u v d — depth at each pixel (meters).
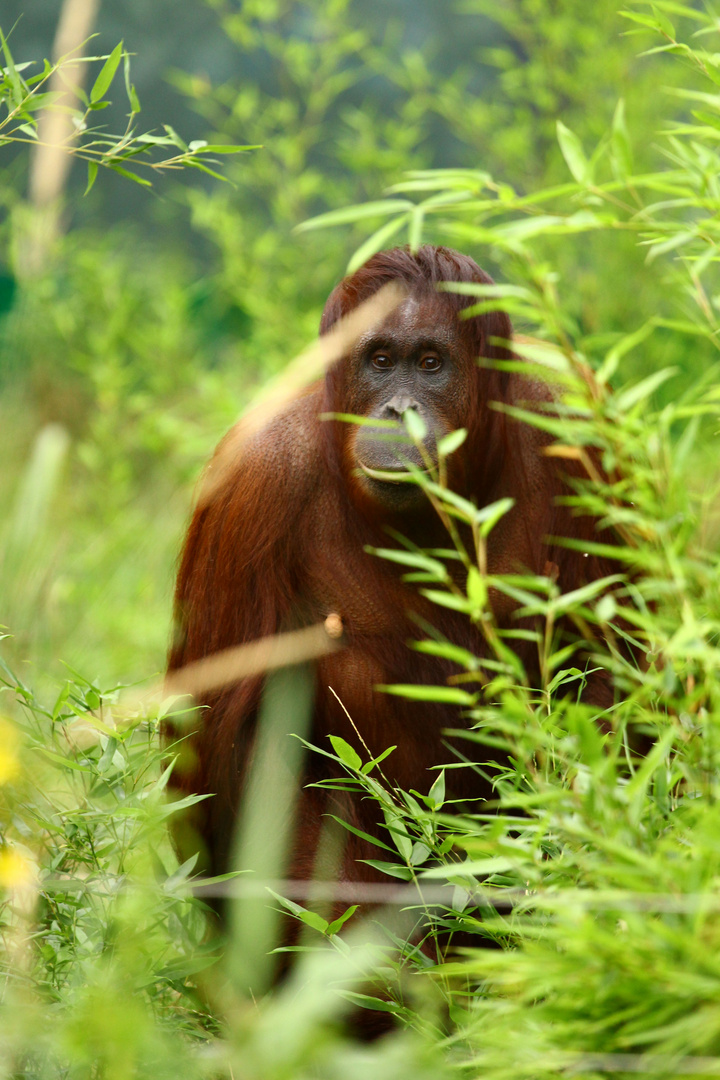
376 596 5.57
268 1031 3.02
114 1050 3.22
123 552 11.12
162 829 4.64
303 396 5.77
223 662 5.45
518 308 3.70
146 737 5.77
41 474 7.77
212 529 5.62
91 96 4.83
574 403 3.69
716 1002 2.91
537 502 5.62
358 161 12.27
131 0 17.45
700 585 3.97
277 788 5.27
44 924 4.57
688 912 2.99
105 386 12.09
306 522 5.59
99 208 16.80
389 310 5.32
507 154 12.05
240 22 12.35
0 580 8.29
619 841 3.33
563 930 3.04
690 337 10.90
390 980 4.43
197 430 11.85
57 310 12.45
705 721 3.57
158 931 4.49
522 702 3.69
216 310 15.27
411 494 5.17
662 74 11.59
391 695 5.57
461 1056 3.97
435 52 16.75
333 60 12.56
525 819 3.55
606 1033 3.10
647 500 3.66
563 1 11.93
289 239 13.39
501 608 5.49
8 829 4.75
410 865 4.38
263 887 4.30
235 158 13.63
